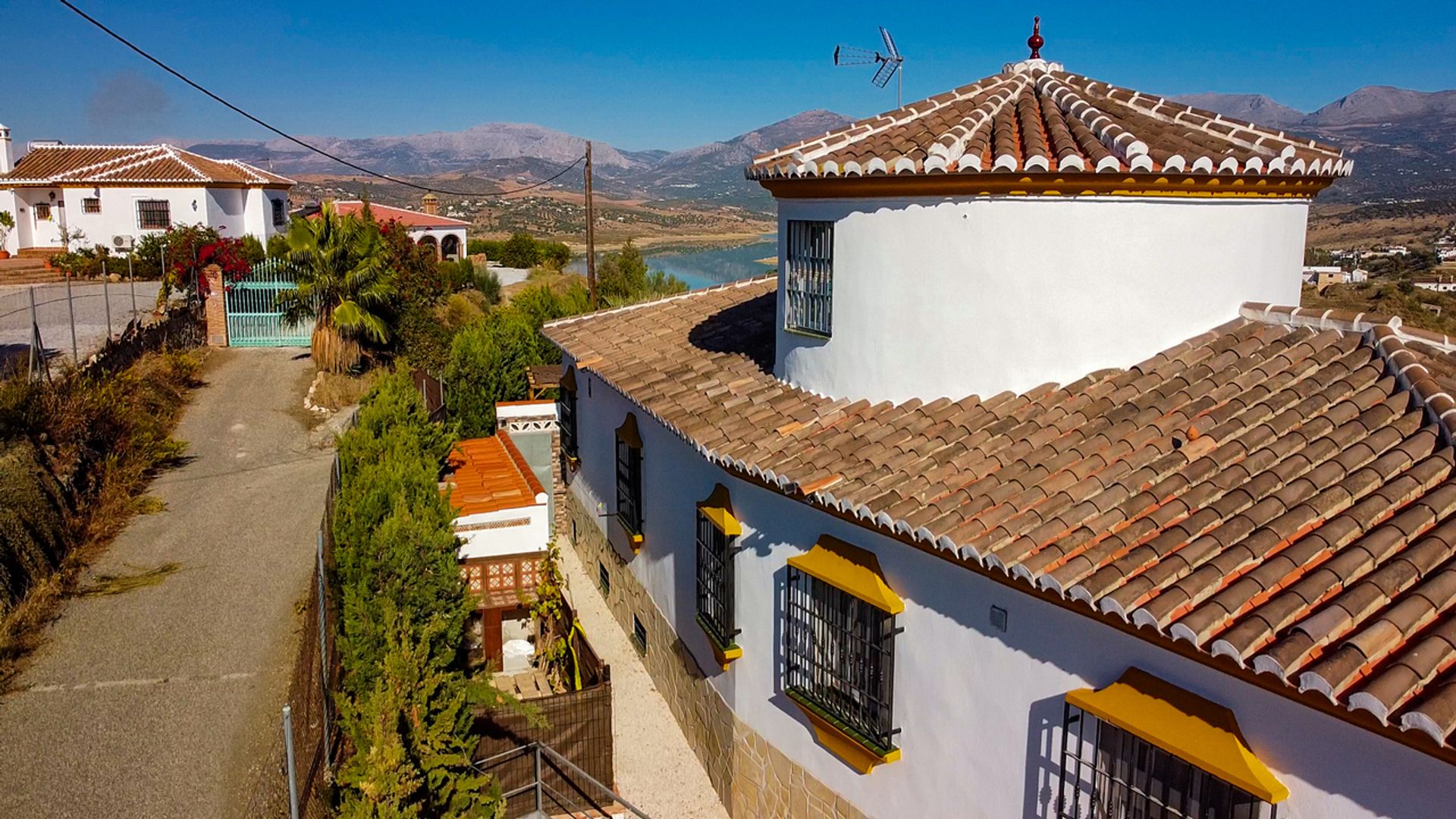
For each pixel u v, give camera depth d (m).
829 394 10.48
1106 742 6.68
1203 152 8.73
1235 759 5.77
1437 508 6.23
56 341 22.19
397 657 8.82
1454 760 4.80
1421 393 7.37
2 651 11.08
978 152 8.92
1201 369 8.64
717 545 11.21
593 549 17.84
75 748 9.42
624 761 12.40
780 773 10.28
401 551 10.77
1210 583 6.06
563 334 16.94
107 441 16.62
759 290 17.19
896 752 8.55
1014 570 6.75
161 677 10.77
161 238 36.94
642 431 14.16
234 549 14.34
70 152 44.50
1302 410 7.68
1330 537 6.18
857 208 9.75
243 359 25.73
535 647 14.44
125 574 13.44
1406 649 5.32
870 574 8.57
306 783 8.15
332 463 16.52
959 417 8.87
